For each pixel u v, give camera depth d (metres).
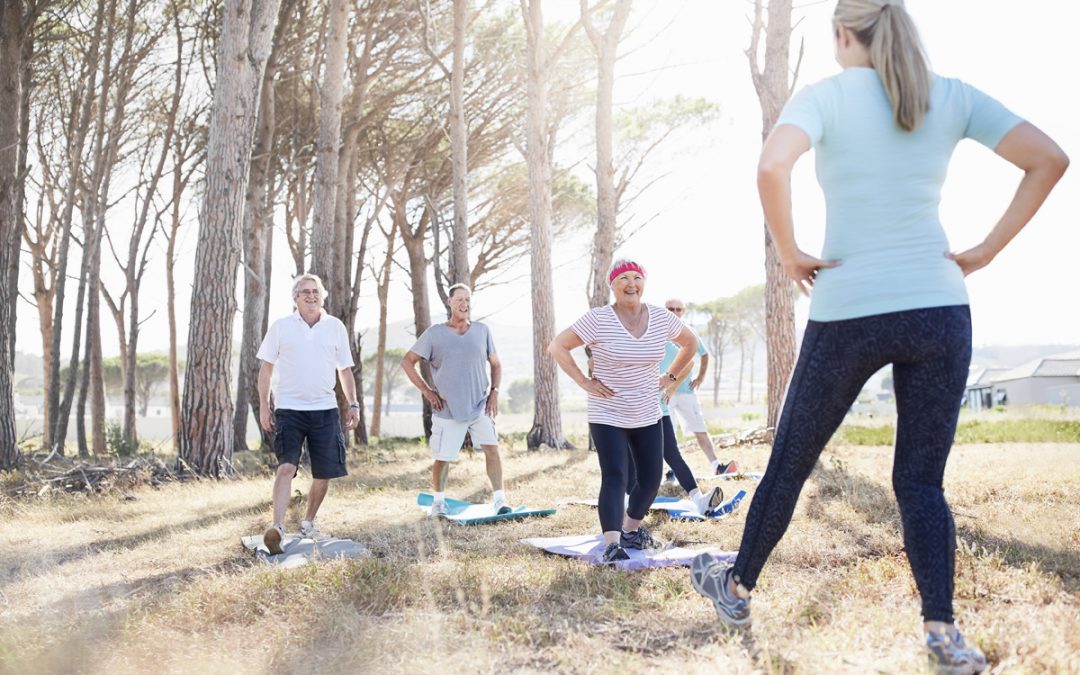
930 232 2.29
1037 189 2.29
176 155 19.86
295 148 17.45
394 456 13.27
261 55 10.66
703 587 2.72
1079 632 2.58
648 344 4.54
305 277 5.71
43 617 3.49
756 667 2.47
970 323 2.29
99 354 20.66
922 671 2.25
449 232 20.16
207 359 10.29
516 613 3.30
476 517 6.10
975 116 2.34
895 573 3.65
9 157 12.31
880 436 13.89
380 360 28.02
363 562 4.10
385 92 18.92
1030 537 4.27
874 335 2.26
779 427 2.49
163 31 18.17
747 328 61.84
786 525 2.53
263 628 3.22
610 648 2.80
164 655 2.95
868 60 2.39
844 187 2.33
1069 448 9.65
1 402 11.97
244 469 11.35
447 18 17.02
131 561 4.96
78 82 18.17
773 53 11.52
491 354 6.61
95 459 14.10
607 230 14.90
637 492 4.78
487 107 19.02
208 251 10.41
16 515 7.11
